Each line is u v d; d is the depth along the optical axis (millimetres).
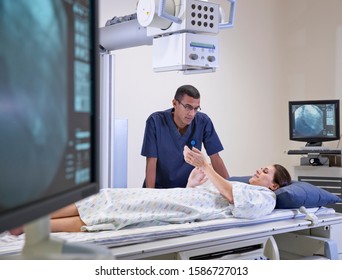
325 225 2291
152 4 1949
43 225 799
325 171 3832
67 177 812
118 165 2771
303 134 4066
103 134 2523
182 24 1924
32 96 690
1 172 612
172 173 2828
